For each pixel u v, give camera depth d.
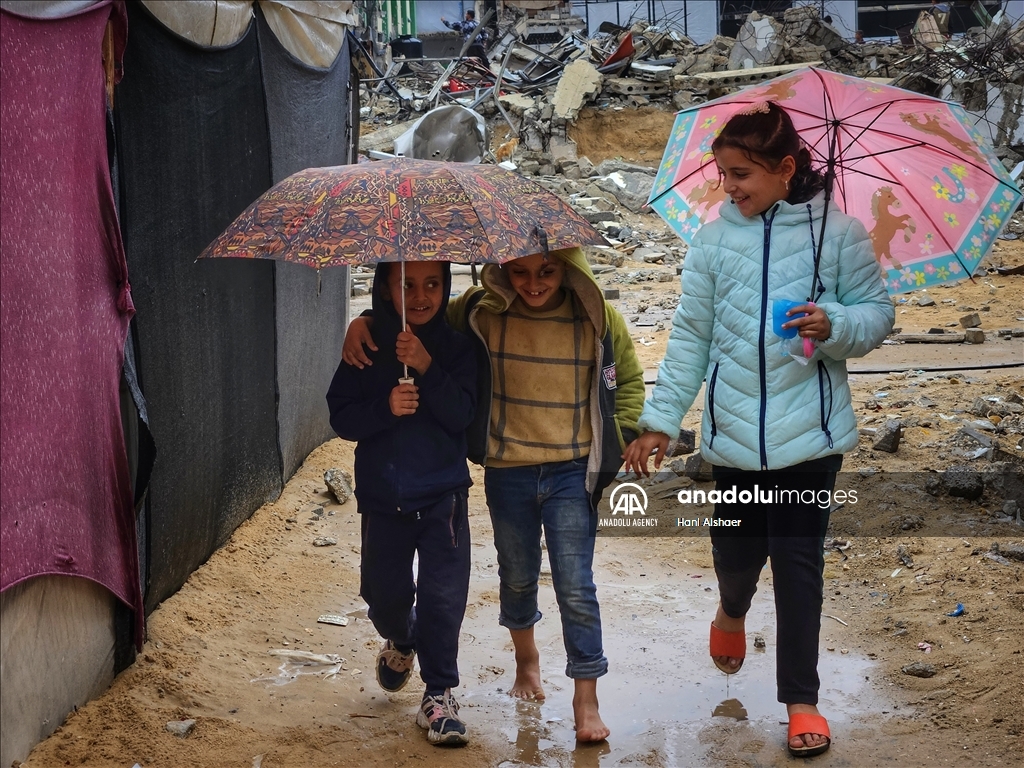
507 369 3.60
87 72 3.23
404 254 2.85
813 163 3.73
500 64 29.78
